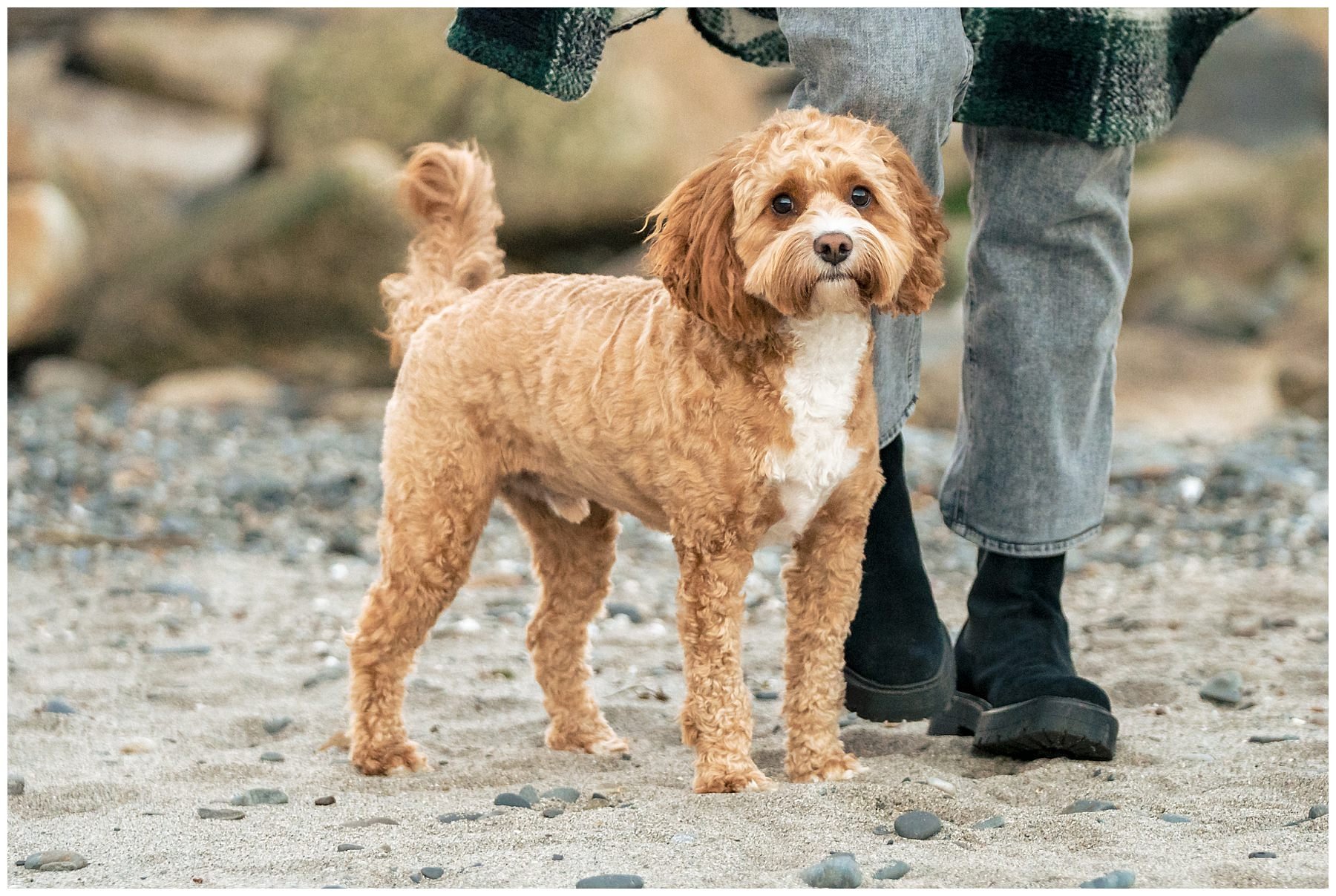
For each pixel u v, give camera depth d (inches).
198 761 233.0
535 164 873.5
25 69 1218.6
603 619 343.3
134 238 887.1
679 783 212.1
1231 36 1178.6
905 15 201.3
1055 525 228.8
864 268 189.5
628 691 276.2
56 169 869.2
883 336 216.5
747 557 205.9
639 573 402.6
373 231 800.3
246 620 347.6
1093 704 216.2
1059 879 161.6
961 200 967.6
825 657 211.6
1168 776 204.4
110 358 794.2
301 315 799.1
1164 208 930.7
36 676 289.1
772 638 321.1
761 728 247.1
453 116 896.9
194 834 190.2
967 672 236.2
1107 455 235.3
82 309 817.5
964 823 187.9
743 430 199.5
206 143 1182.9
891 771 214.7
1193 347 783.7
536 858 174.6
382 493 504.7
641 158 877.2
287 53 965.8
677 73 932.6
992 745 220.4
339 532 454.0
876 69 200.4
